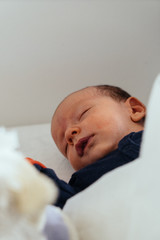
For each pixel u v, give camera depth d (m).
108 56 1.35
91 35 1.30
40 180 0.32
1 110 1.32
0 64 1.25
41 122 1.38
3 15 1.20
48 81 1.32
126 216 0.41
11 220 0.32
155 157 0.42
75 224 0.45
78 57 1.32
